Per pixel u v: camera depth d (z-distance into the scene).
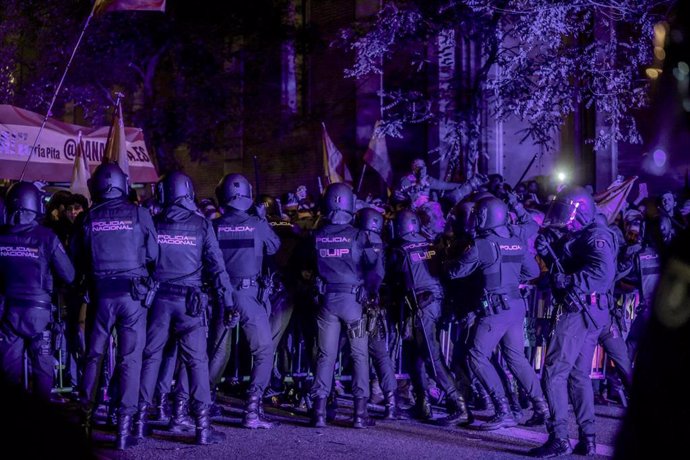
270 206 10.71
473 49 17.77
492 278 7.29
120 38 21.61
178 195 6.95
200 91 22.34
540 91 14.47
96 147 13.00
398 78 19.02
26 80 23.28
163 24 21.91
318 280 7.62
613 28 14.97
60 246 6.64
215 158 24.36
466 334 7.79
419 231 8.30
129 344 6.59
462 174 16.88
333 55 21.06
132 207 6.66
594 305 6.50
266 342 7.59
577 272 6.55
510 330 7.47
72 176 11.55
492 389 7.55
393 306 8.94
